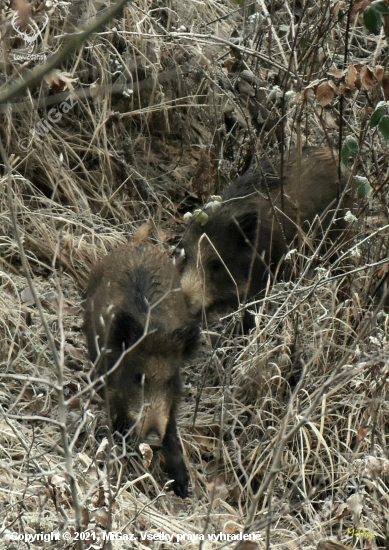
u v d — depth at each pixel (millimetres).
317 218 11453
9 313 10641
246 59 13562
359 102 14391
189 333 10125
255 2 13039
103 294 10406
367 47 15781
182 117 15070
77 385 10234
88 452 9391
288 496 8734
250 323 11883
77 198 13438
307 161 12836
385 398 9531
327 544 7715
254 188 12602
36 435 9078
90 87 12648
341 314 10773
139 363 9672
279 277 12406
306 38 12773
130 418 9641
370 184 11305
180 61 14367
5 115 12773
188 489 9633
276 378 10164
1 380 9914
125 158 14133
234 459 9562
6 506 7520
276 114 13203
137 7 13734
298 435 9617
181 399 10312
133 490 8820
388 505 8578
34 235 12484
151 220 13586
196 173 13297
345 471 9172
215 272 12320
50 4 11203
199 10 15617
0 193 12242
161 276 10812
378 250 11211
